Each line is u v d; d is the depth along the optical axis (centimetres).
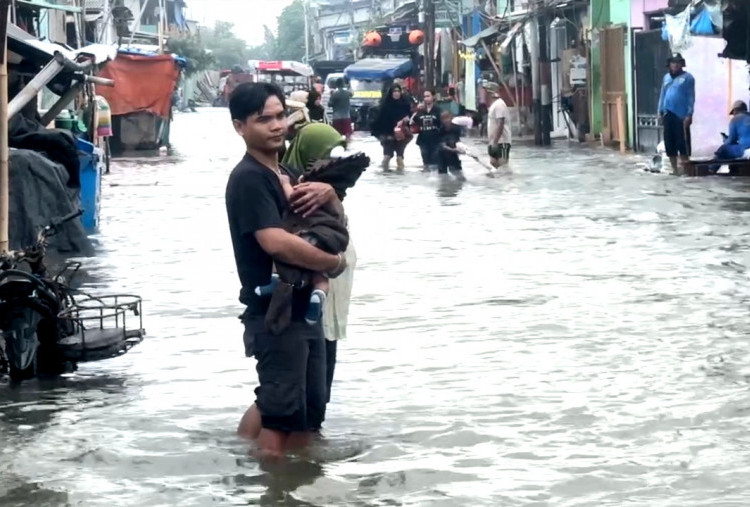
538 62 3325
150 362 856
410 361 846
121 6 4047
